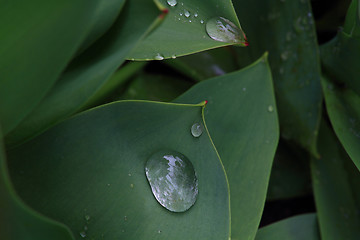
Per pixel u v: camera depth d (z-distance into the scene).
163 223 0.15
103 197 0.15
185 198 0.15
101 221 0.15
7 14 0.14
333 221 0.18
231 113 0.17
